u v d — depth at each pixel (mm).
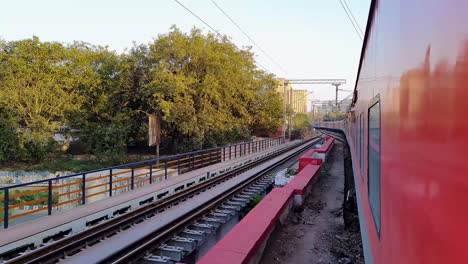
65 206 18688
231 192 14039
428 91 1643
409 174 2000
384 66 3178
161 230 9086
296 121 82125
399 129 2342
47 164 30234
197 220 10469
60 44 31875
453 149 1312
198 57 29703
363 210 6031
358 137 8797
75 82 31812
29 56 30594
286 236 8492
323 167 22344
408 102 2080
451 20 1348
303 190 11477
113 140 29297
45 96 30859
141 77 30219
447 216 1358
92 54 33219
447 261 1352
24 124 32094
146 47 30688
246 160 27750
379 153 3480
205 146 31500
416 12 1892
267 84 43125
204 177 19250
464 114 1223
